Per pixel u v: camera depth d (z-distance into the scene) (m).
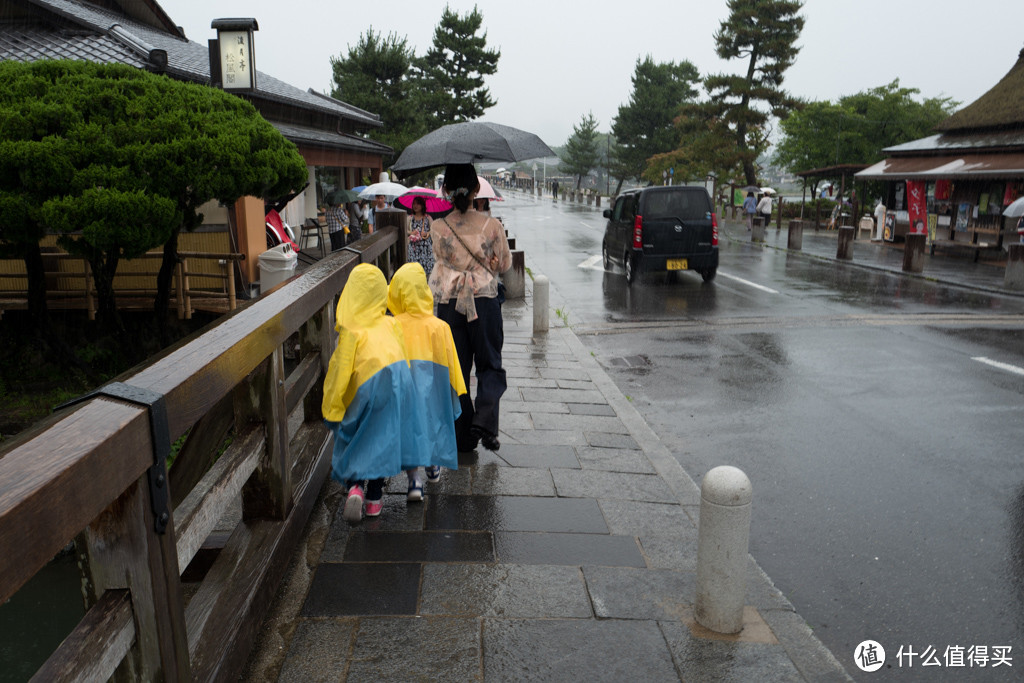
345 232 15.87
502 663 2.70
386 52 30.28
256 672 2.58
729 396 7.18
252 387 3.04
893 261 18.61
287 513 3.25
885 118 37.03
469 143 5.11
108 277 9.28
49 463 1.30
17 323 10.52
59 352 9.62
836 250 21.69
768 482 5.13
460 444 4.73
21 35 12.22
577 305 12.52
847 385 7.54
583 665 2.70
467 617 2.97
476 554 3.49
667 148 63.78
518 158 5.21
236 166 7.57
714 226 14.70
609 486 4.39
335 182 21.91
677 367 8.32
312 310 3.55
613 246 16.64
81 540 1.71
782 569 3.97
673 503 4.19
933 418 6.50
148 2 16.88
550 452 4.94
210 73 11.60
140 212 6.89
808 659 2.79
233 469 2.55
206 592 2.63
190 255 10.23
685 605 3.13
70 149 6.84
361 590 3.13
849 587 3.80
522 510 4.00
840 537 4.33
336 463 3.48
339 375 3.28
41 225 7.09
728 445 5.85
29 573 1.18
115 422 1.53
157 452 1.69
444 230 4.42
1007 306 12.15
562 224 33.59
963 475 5.24
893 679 3.06
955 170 19.81
